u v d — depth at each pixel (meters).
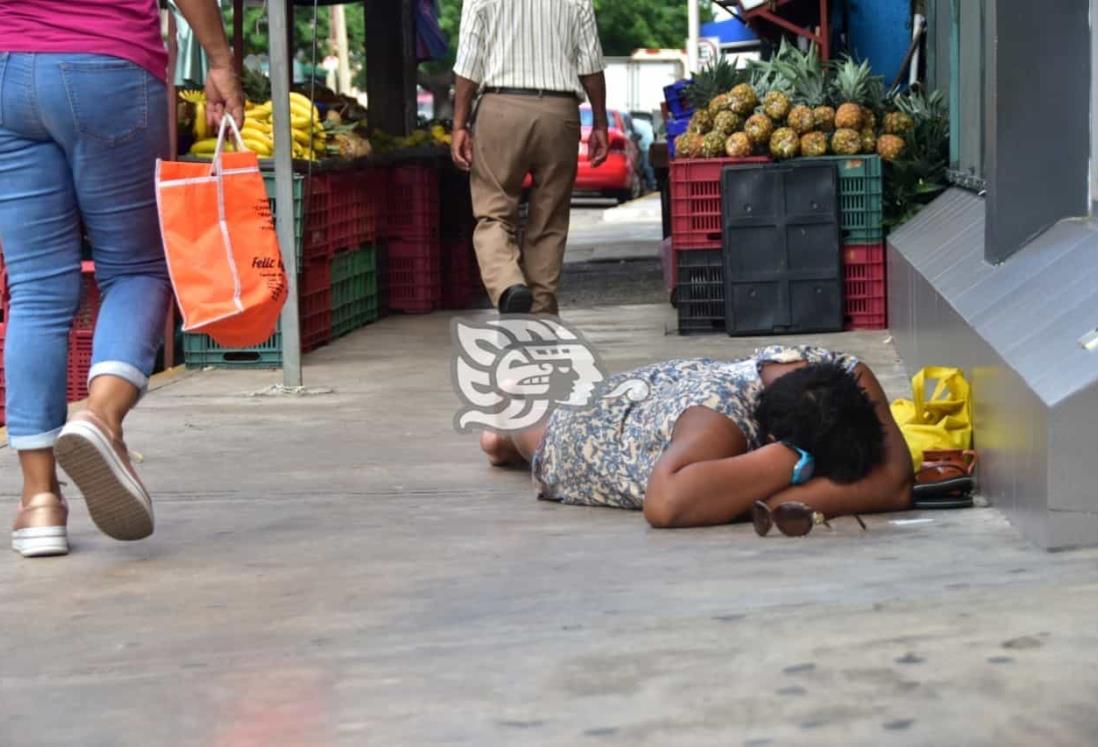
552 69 11.62
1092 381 5.68
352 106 18.88
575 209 44.03
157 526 7.19
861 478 6.60
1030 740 3.77
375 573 6.09
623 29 80.56
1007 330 7.02
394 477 8.32
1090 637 4.48
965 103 12.87
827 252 14.48
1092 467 5.72
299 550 6.59
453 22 73.75
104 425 6.09
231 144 14.30
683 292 14.93
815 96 14.95
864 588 5.32
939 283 9.51
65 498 7.93
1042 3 8.43
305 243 13.94
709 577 5.67
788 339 14.31
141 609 5.67
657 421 6.92
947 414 7.40
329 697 4.47
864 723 3.94
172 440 9.65
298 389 11.71
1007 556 5.75
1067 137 8.48
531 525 6.93
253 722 4.30
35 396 6.55
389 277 17.39
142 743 4.20
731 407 6.73
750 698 4.18
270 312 6.74
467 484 8.07
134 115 6.50
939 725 3.90
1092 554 5.64
